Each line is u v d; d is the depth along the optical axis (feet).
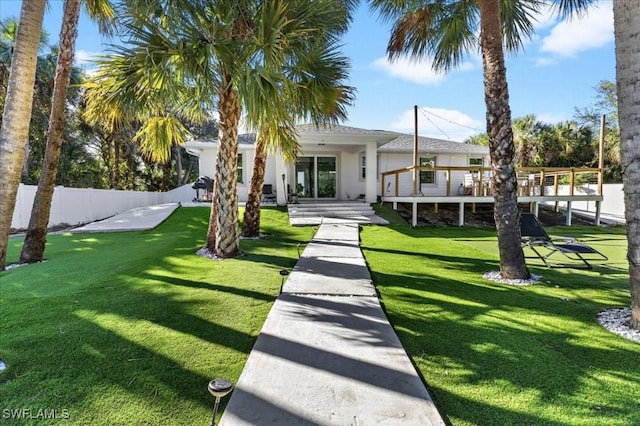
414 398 7.14
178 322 11.25
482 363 8.75
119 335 10.18
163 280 16.22
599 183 44.91
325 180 55.42
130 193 55.31
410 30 24.00
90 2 23.98
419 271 18.62
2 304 12.73
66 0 22.03
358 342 9.82
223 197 21.79
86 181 71.36
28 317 11.46
